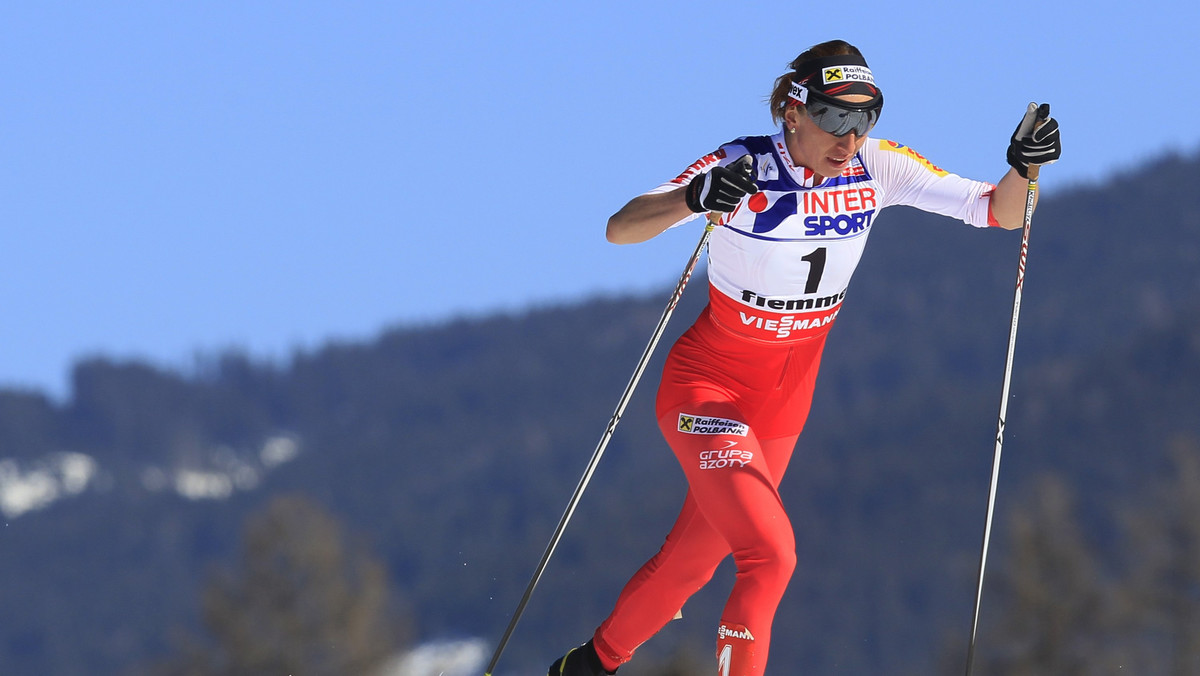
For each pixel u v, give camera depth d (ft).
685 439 45.42
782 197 44.34
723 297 46.24
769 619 41.68
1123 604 424.87
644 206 43.50
